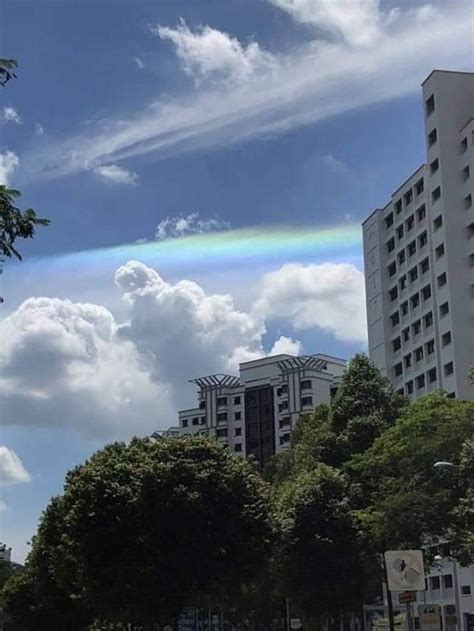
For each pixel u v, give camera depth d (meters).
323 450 52.81
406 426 43.19
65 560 50.28
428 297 91.00
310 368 141.12
